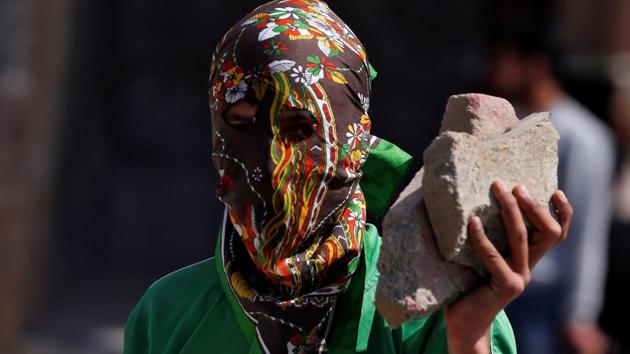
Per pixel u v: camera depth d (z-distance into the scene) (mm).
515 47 7406
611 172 7410
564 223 3014
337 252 3213
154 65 17078
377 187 3473
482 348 2969
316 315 3184
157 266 15781
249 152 3223
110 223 16219
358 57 3328
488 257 2852
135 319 3619
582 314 7301
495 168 2889
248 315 3244
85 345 12023
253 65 3240
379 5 17109
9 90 11859
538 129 3006
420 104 17297
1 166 11641
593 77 9430
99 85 15766
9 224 11484
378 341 3250
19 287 11750
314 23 3311
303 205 3203
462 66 17109
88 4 14555
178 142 16891
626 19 15367
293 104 3199
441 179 2822
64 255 13938
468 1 17031
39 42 12156
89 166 15094
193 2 17141
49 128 12484
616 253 7578
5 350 11383
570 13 15438
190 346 3398
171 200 16422
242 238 3254
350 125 3268
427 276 2873
